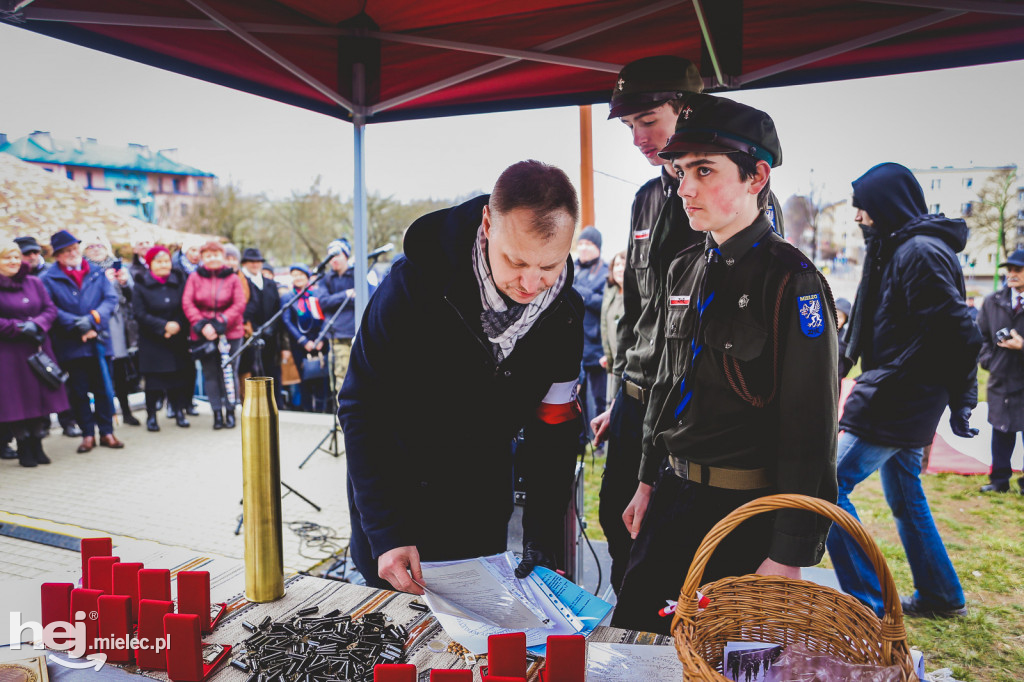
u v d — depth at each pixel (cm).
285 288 683
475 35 248
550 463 130
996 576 310
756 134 122
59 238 501
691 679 73
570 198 98
